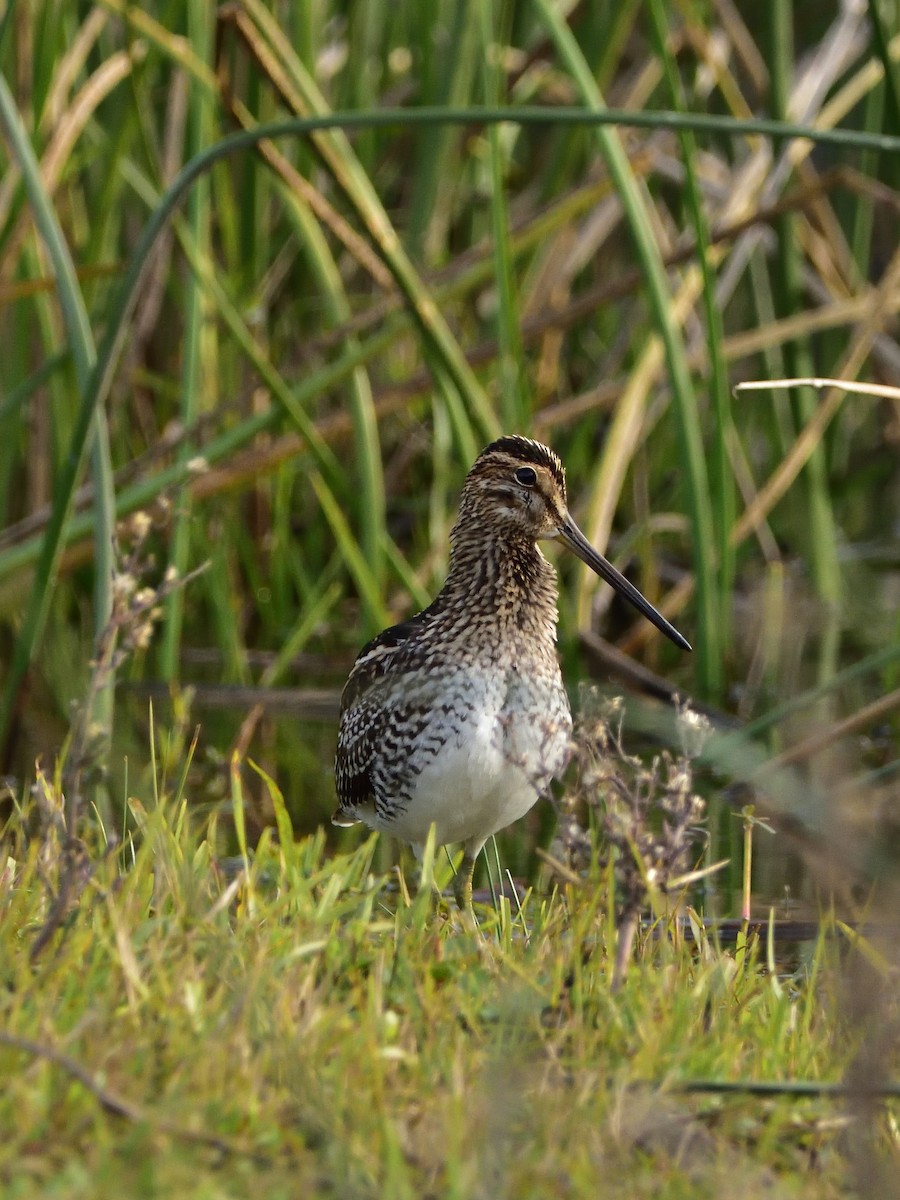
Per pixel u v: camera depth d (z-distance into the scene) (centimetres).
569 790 668
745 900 773
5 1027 504
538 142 1570
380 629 1212
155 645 1392
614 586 874
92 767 700
